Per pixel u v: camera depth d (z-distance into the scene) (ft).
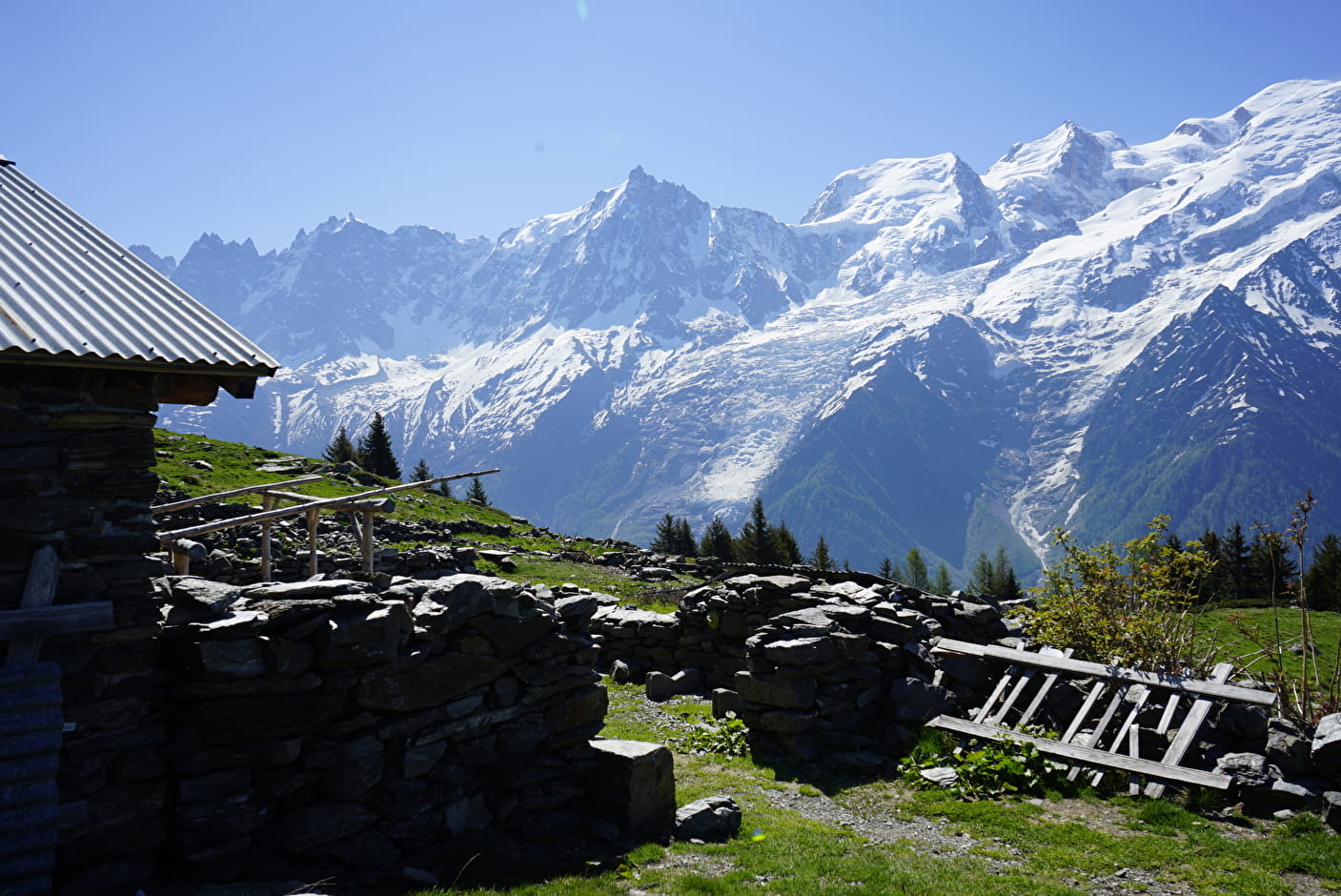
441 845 36.52
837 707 56.34
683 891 34.47
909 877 36.40
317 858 33.30
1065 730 54.44
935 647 61.93
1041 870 37.96
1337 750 43.65
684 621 77.15
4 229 38.32
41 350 28.71
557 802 41.37
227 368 32.91
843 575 83.87
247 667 31.91
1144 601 62.75
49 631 28.86
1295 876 36.83
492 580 40.63
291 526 137.80
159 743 31.24
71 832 28.99
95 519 30.76
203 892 29.94
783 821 44.11
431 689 36.73
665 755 43.34
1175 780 45.88
